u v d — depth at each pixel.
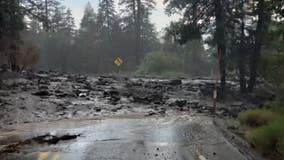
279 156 8.37
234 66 30.20
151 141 10.09
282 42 15.31
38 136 10.85
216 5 29.64
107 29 93.31
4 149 9.23
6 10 29.11
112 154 8.71
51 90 22.25
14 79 25.92
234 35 30.44
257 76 30.20
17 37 32.31
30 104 17.42
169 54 69.44
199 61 81.00
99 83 29.52
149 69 63.72
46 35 92.56
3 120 14.08
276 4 14.75
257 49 29.83
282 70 15.62
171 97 24.95
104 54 90.38
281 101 13.60
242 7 29.83
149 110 18.00
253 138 9.76
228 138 10.47
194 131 11.50
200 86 33.12
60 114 15.93
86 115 15.96
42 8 35.03
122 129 11.97
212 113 17.50
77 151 9.04
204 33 31.09
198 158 8.34
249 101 26.38
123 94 23.62
